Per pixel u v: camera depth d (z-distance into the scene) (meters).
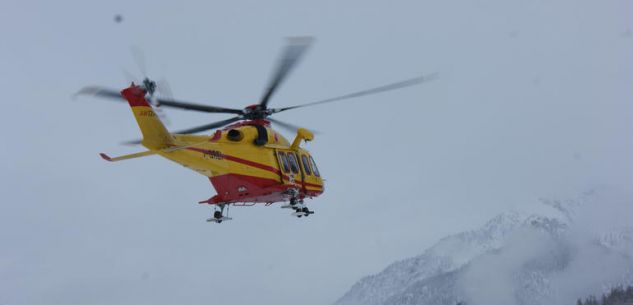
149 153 57.22
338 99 63.62
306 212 68.38
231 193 63.72
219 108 64.81
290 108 67.12
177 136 58.75
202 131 66.75
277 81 64.88
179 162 59.00
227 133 63.19
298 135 69.31
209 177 63.06
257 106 67.19
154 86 57.22
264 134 65.19
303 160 70.44
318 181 72.38
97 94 56.88
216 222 64.94
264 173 64.56
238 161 62.81
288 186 66.50
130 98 56.53
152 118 56.75
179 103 60.69
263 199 67.19
